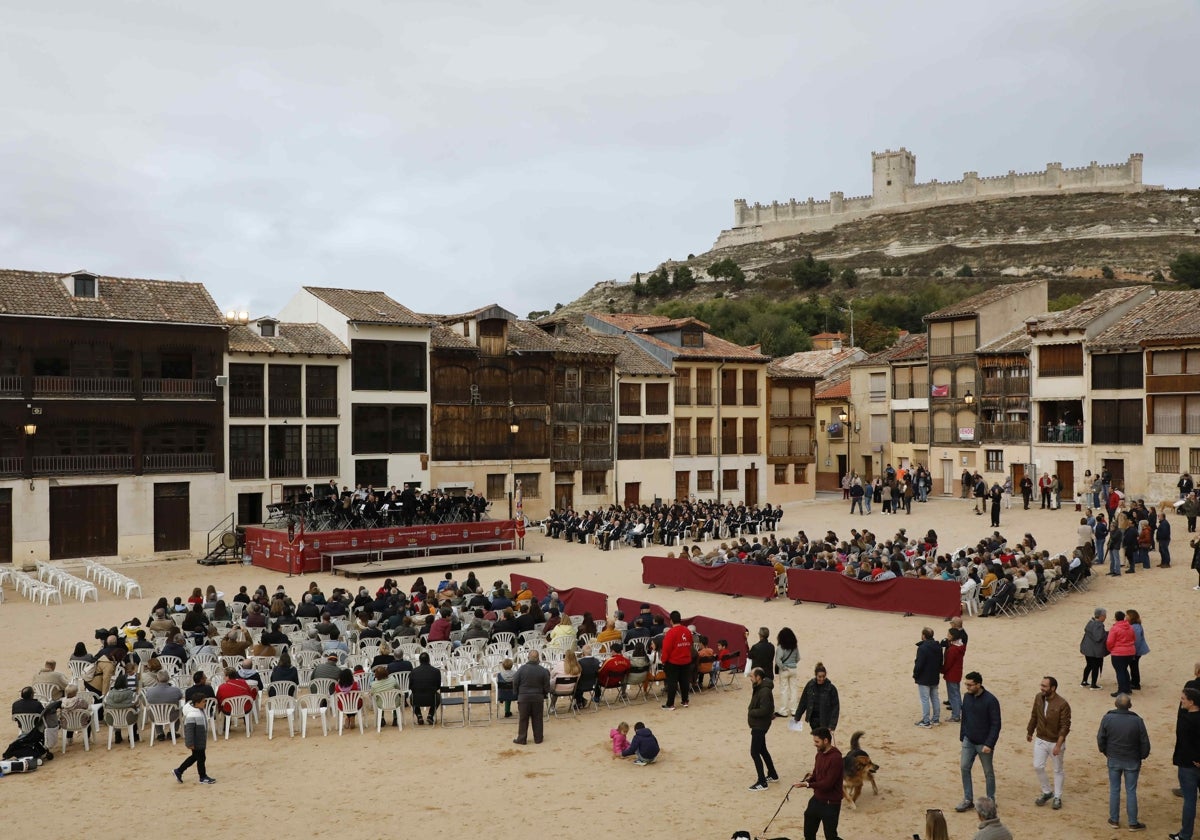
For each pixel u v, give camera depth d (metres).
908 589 32.16
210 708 20.95
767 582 35.72
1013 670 24.75
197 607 28.67
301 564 43.69
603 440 63.50
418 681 21.30
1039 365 61.66
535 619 27.02
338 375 54.31
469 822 16.08
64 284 48.06
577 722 21.75
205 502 49.94
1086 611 30.84
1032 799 16.53
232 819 16.34
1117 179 180.50
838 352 84.38
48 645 29.86
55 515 46.34
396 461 55.91
